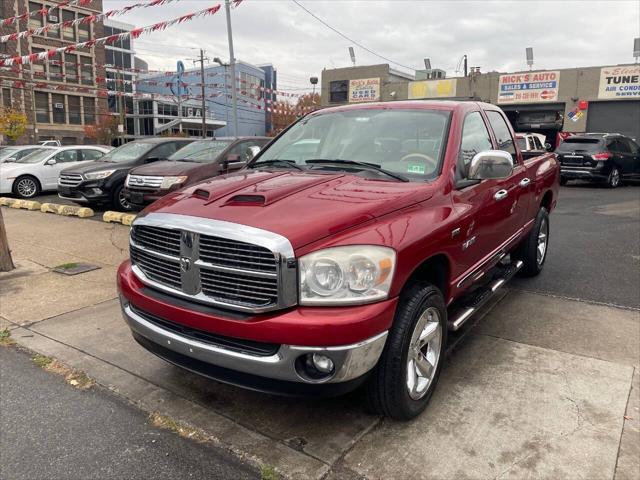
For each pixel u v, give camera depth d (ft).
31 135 159.94
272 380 8.61
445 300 11.38
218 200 9.80
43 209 36.91
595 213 36.99
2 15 116.88
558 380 11.71
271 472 8.69
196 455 9.26
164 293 9.77
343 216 8.89
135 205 31.63
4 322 15.44
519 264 17.66
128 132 186.70
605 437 9.58
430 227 9.89
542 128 93.15
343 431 9.86
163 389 11.52
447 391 11.27
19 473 8.82
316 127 14.07
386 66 104.78
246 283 8.59
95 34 155.74
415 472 8.70
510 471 8.69
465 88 97.14
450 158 11.64
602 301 17.10
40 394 11.37
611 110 85.97
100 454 9.31
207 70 165.78
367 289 8.52
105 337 14.28
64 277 20.07
